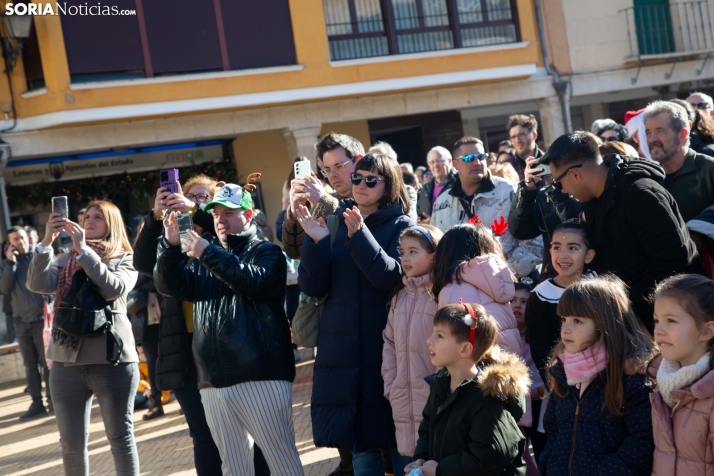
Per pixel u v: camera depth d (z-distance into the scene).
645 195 3.81
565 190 4.14
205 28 13.59
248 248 4.60
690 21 17.31
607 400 3.25
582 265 4.17
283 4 14.07
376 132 17.75
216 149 16.09
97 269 5.20
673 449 3.01
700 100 6.98
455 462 3.44
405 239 4.22
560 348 3.53
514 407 3.46
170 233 4.44
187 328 5.19
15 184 14.44
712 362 2.95
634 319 3.40
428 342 3.65
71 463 5.34
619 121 18.14
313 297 4.59
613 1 16.86
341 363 4.34
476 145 6.57
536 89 16.09
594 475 3.21
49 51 12.62
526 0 15.80
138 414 9.23
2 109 13.02
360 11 14.81
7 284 9.96
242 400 4.34
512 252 6.17
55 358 5.27
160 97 13.24
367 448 4.28
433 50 15.10
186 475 6.37
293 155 14.84
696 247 4.20
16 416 10.23
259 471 5.12
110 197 15.33
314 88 14.19
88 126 13.41
